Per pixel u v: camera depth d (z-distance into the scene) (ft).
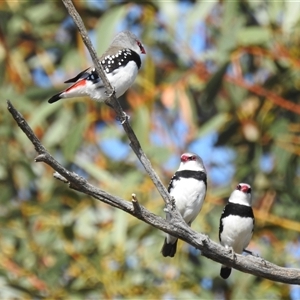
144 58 46.06
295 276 25.07
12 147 46.47
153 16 47.26
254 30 42.73
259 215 44.01
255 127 45.27
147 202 43.11
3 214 45.73
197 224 42.63
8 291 42.14
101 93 30.48
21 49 50.11
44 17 50.26
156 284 43.04
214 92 43.29
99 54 41.91
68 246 43.91
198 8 42.16
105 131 46.03
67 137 43.93
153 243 43.80
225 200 44.01
